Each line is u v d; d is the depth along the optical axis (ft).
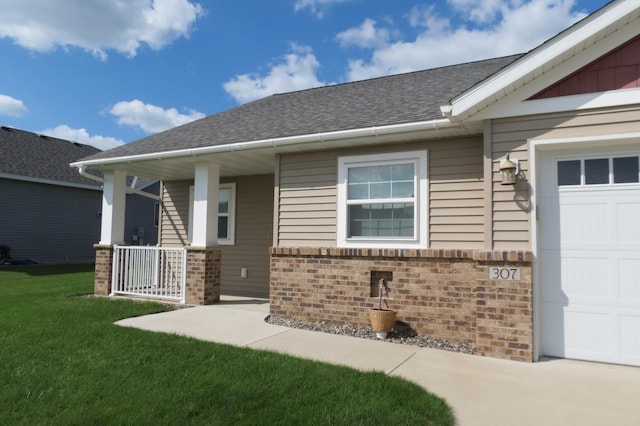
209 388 13.09
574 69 16.66
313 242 24.13
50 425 10.64
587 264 16.93
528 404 12.58
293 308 23.82
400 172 22.22
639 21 15.74
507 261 17.20
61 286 37.93
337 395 12.76
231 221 35.50
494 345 17.22
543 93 17.19
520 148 17.48
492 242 17.71
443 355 17.52
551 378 14.79
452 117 18.26
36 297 30.53
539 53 16.52
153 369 14.80
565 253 17.25
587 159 17.15
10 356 15.98
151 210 82.43
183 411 11.50
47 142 76.89
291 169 25.22
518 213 17.37
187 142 28.89
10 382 13.44
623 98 15.89
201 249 28.48
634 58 15.88
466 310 19.42
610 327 16.46
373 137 21.50
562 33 16.11
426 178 21.36
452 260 19.88
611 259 16.56
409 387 13.52
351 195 23.39
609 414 11.94
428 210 21.15
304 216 24.56
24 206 63.05
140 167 32.24
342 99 30.94
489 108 18.01
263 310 26.50
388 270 21.36
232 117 34.32
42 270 53.47
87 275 47.93
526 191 17.26
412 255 20.68
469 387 13.91
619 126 15.97
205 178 28.76
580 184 17.16
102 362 15.42
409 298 20.72
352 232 23.30
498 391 13.57
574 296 17.02
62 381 13.57
